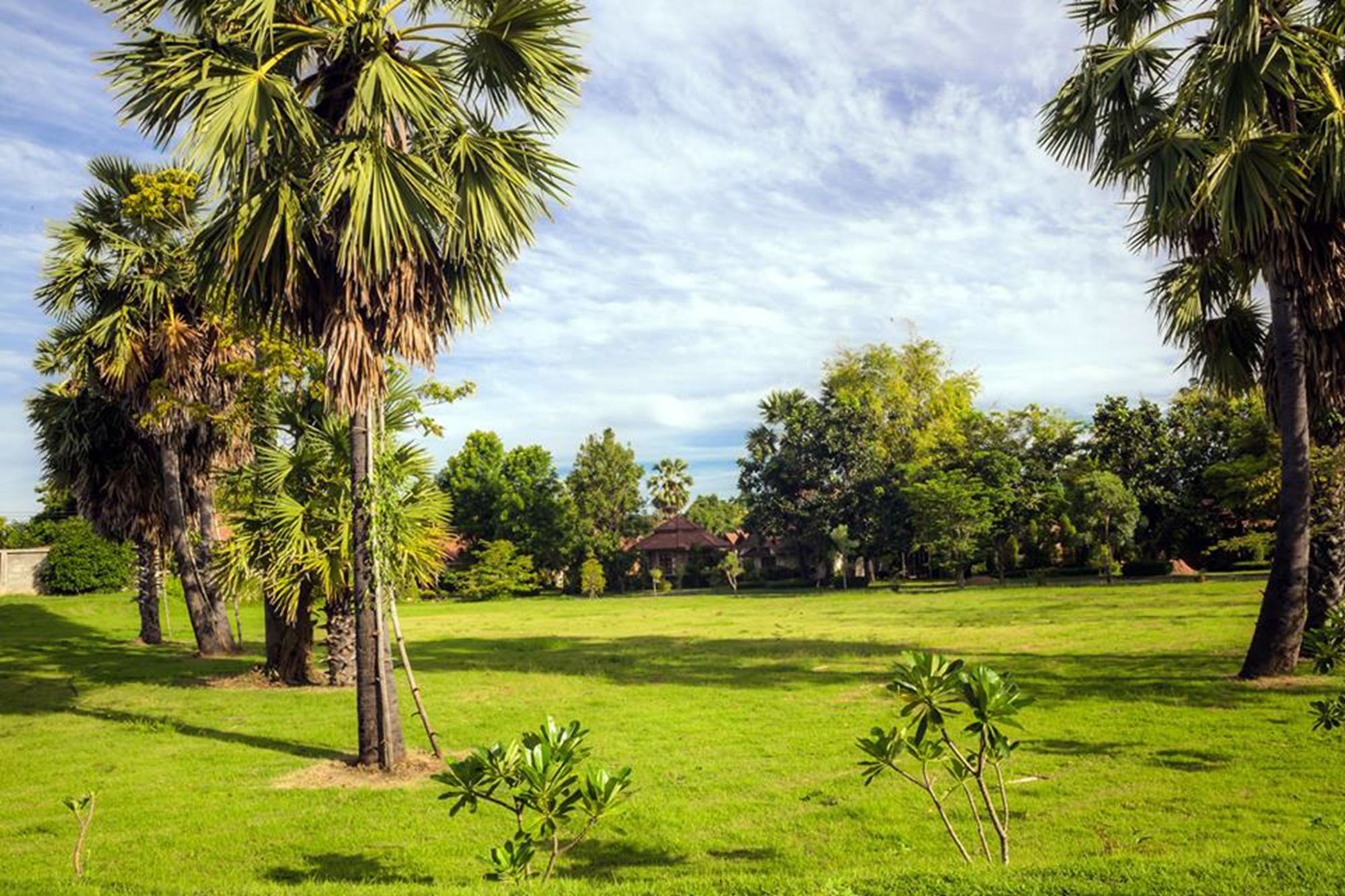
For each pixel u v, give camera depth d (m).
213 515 22.27
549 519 63.47
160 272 18.50
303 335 10.66
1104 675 14.10
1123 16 13.38
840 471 56.38
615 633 27.58
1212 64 11.57
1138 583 39.59
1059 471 49.78
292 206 9.28
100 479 22.14
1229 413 43.34
